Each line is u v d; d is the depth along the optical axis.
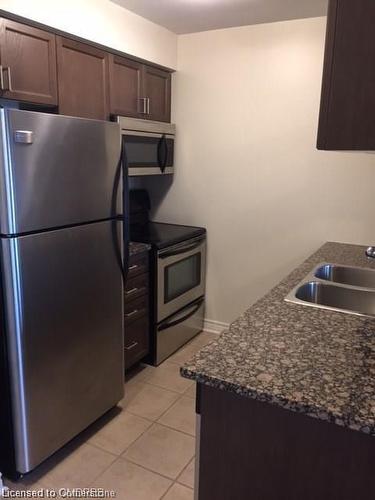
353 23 0.93
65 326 1.89
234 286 3.28
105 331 2.15
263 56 2.82
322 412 0.87
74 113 2.25
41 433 1.85
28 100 1.98
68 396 1.97
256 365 1.05
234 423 1.04
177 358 3.02
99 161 1.95
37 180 1.65
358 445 0.91
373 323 1.35
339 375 1.01
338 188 2.78
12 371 1.70
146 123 2.82
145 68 2.80
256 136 2.96
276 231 3.03
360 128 0.96
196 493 1.14
